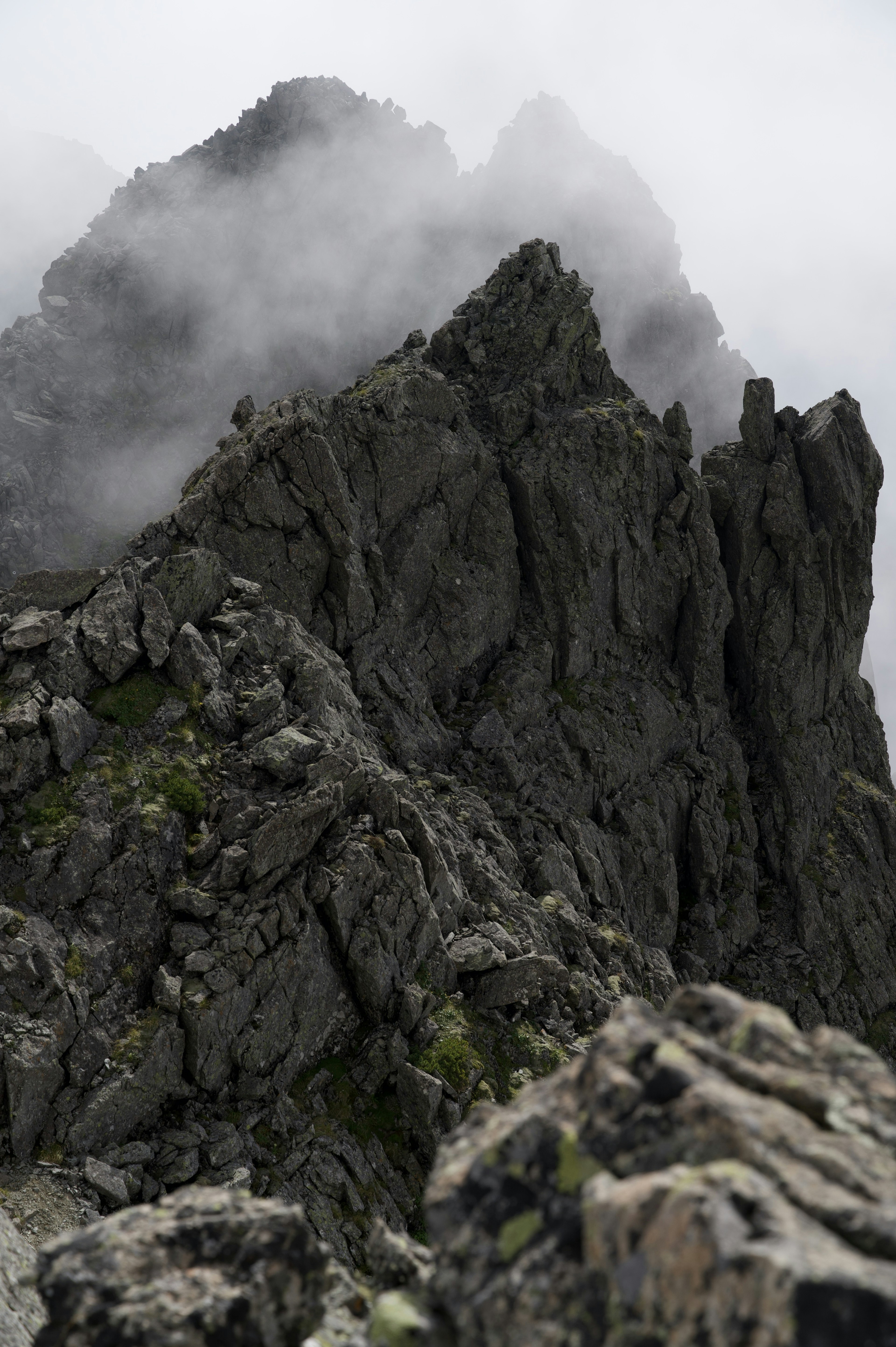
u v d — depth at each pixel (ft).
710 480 197.67
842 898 185.26
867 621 212.23
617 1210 19.42
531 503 170.60
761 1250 17.53
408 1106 96.58
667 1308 18.22
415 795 124.36
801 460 200.13
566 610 171.12
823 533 197.47
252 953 94.99
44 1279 24.12
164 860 97.81
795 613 197.98
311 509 143.84
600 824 163.73
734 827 183.73
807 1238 17.99
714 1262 17.87
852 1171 19.45
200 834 101.45
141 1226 25.43
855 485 198.70
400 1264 28.76
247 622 123.75
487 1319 20.72
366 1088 98.12
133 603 113.09
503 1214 22.00
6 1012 83.66
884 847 196.44
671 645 189.47
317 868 103.71
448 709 157.79
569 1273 20.11
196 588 121.90
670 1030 23.81
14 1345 34.55
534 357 182.39
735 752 189.47
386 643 151.43
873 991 181.16
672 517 186.09
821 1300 16.66
